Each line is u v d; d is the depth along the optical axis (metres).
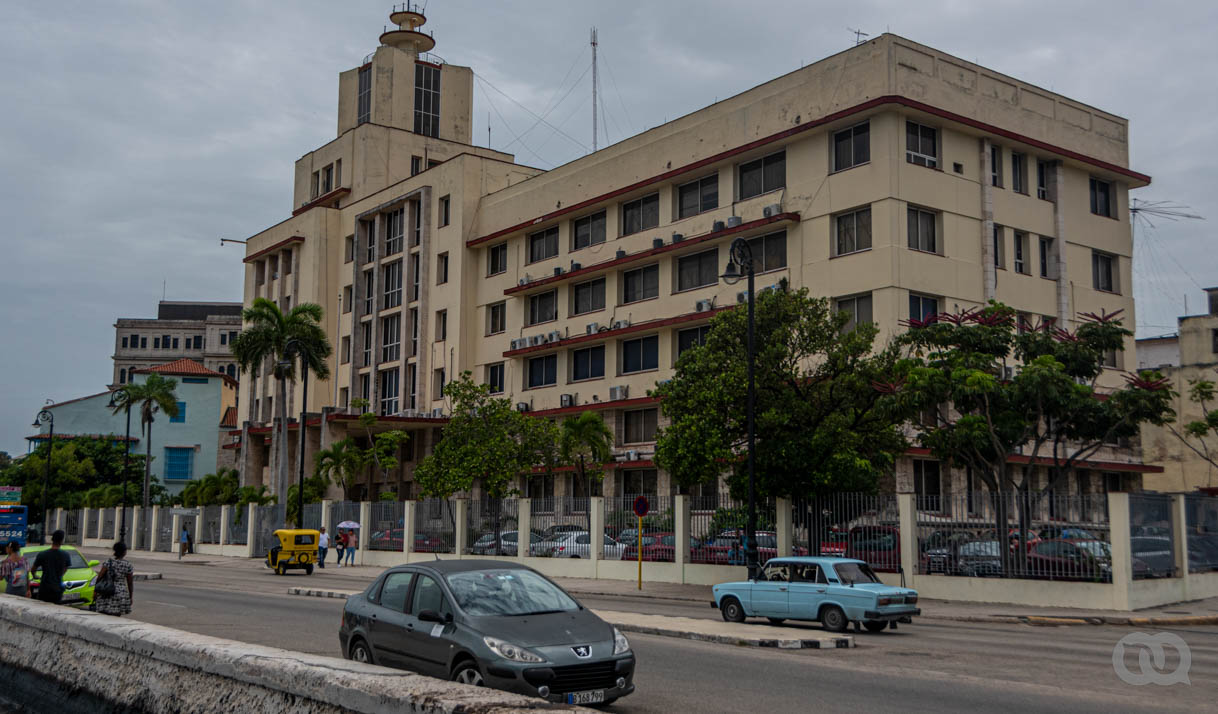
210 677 7.28
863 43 38.84
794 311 29.44
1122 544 24.00
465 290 58.84
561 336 52.25
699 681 12.36
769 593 20.33
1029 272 41.78
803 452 27.84
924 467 38.47
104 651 8.91
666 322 45.41
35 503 83.75
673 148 47.06
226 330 129.38
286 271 73.69
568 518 36.72
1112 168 44.59
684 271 46.47
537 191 55.22
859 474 28.20
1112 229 45.44
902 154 37.88
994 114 41.22
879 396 28.78
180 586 31.48
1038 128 42.91
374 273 66.06
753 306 27.20
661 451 29.88
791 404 28.52
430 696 5.22
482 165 60.22
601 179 51.06
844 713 10.30
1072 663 14.59
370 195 67.31
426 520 43.62
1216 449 50.03
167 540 63.22
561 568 36.38
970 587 26.19
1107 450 44.91
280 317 56.25
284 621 19.41
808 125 39.84
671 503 33.22
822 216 39.75
